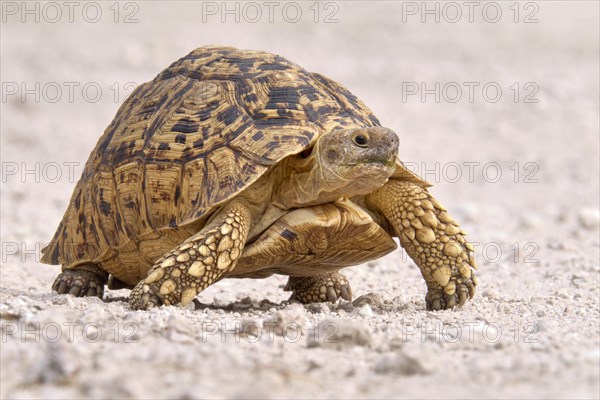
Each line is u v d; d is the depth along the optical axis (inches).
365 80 3523.6
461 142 2859.3
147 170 953.5
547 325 828.0
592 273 1331.2
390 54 3912.4
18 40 4018.2
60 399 559.8
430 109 3211.1
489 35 4276.6
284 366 645.3
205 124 952.3
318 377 628.7
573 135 2925.7
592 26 4468.5
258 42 4047.7
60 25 4308.6
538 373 635.5
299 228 914.1
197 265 880.3
